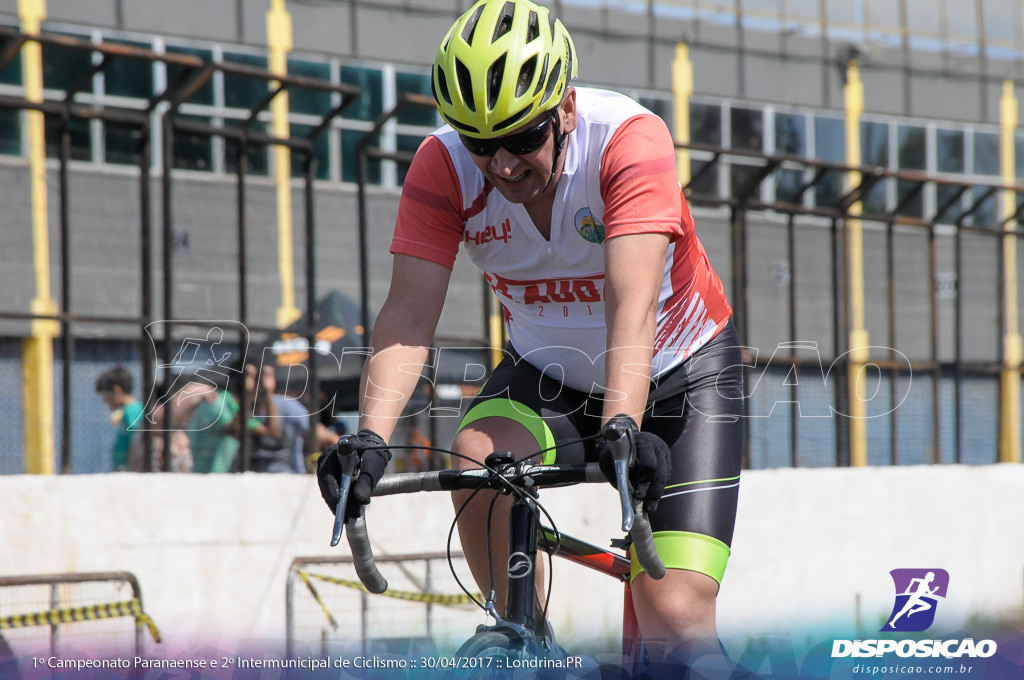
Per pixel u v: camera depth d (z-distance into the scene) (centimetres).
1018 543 1902
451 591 1497
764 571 1662
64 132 1390
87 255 3145
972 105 5453
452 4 4431
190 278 3197
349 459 518
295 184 3441
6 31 1280
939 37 5394
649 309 573
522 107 546
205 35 3953
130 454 1530
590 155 609
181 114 3559
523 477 519
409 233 641
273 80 1441
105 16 3747
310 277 1538
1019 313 4553
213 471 1462
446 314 3175
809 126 5112
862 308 4244
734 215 1797
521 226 637
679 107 4825
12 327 1709
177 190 3238
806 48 5112
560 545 665
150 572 1324
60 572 1276
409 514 1502
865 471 1767
